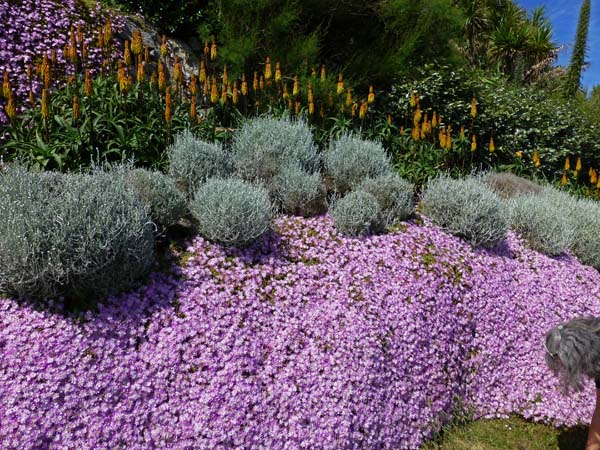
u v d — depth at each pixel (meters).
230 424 2.72
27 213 2.78
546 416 3.83
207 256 3.45
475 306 4.03
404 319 3.55
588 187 9.61
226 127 6.48
